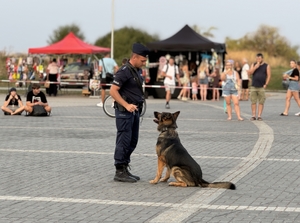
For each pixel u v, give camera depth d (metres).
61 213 7.52
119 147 9.53
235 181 9.59
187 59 35.31
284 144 13.97
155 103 28.64
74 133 15.90
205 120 19.97
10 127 17.19
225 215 7.45
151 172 10.40
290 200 8.27
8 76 38.69
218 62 34.56
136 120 9.66
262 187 9.13
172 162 9.14
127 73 9.45
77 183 9.42
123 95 9.51
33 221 7.14
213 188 9.01
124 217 7.34
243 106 27.50
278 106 27.72
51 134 15.63
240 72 33.34
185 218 7.30
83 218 7.29
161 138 9.28
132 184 9.36
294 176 10.03
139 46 9.52
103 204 8.01
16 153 12.39
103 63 25.67
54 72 33.62
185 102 29.97
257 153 12.55
